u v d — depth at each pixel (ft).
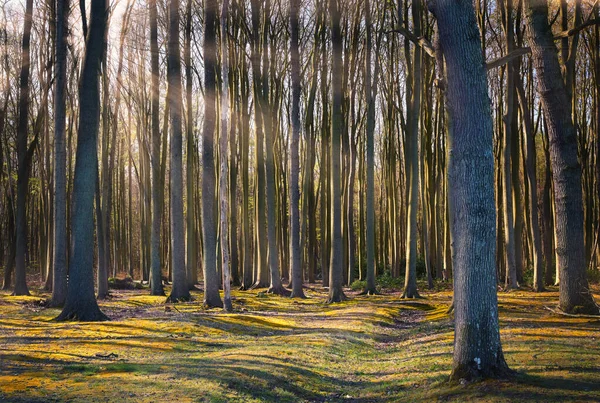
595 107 106.42
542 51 51.52
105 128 98.32
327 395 31.04
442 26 28.71
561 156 51.42
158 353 40.27
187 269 110.93
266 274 110.01
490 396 24.80
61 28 75.72
